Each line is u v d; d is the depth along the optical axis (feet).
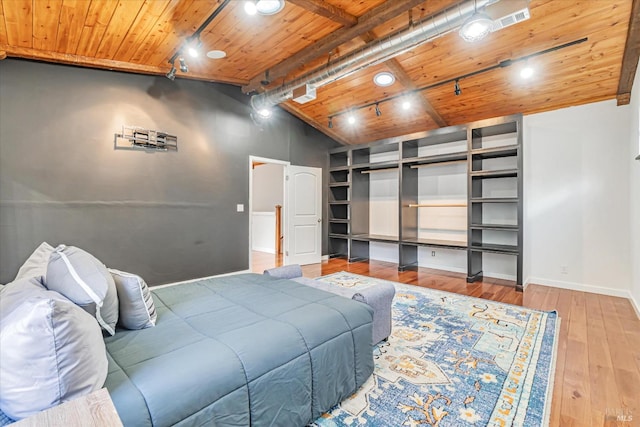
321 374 5.51
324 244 21.16
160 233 13.66
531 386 6.39
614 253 12.47
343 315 6.27
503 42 10.87
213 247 15.40
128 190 12.78
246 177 16.72
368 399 6.03
